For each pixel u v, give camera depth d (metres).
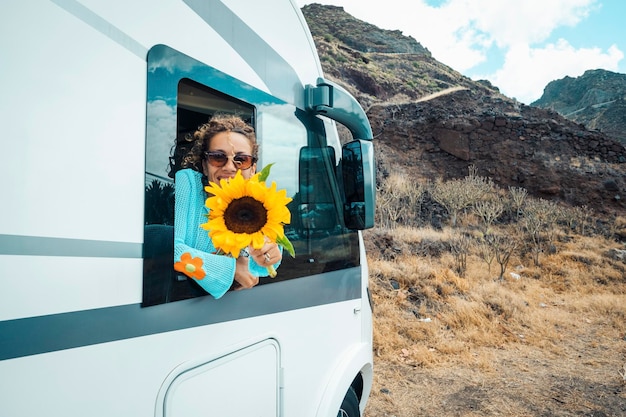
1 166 0.94
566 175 18.88
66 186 1.05
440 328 7.14
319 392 2.03
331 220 2.21
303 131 2.02
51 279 1.01
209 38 1.51
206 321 1.41
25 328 0.97
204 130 1.50
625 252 13.27
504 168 19.48
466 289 9.00
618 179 18.70
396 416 4.41
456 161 20.25
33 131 1.00
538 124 20.64
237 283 1.51
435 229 14.58
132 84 1.23
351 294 2.42
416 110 22.80
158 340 1.25
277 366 1.72
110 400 1.12
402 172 19.09
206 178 1.50
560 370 5.78
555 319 7.99
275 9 1.92
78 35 1.10
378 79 33.88
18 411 0.95
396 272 9.10
